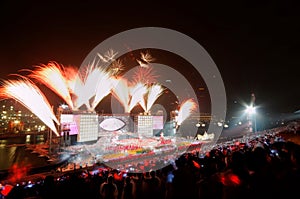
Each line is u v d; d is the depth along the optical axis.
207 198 4.22
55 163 15.84
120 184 6.58
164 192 5.92
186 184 4.71
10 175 13.48
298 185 3.41
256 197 3.49
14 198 6.07
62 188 5.27
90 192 5.85
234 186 3.65
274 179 3.60
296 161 3.91
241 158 3.98
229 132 44.12
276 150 5.68
